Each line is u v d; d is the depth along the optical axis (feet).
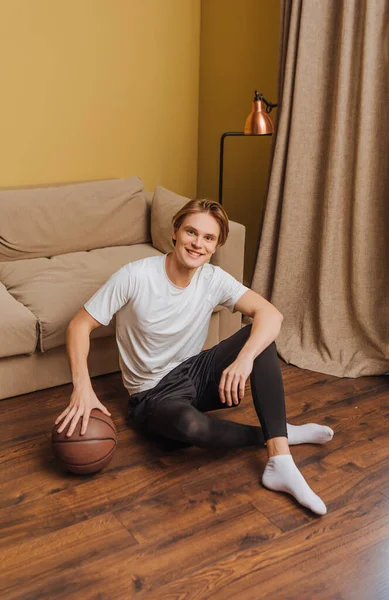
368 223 9.32
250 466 7.34
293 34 9.48
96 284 9.23
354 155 9.24
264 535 6.29
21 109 11.14
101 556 5.98
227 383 6.91
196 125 13.24
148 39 12.03
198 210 6.95
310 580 5.76
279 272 10.29
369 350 9.71
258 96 10.19
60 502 6.67
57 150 11.71
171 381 7.43
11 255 10.07
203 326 7.72
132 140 12.46
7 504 6.62
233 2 11.78
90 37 11.41
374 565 5.95
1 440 7.69
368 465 7.40
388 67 8.81
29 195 10.32
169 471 7.20
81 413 6.77
